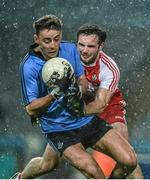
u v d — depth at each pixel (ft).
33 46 54.54
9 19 158.30
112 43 158.81
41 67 54.03
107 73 59.88
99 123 57.11
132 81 150.61
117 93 66.08
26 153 127.44
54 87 52.65
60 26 53.72
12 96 148.87
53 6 161.99
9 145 129.18
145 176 94.68
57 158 61.21
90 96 59.82
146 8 161.58
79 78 56.08
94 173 53.47
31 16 159.94
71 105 54.08
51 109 55.16
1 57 154.92
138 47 157.17
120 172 57.31
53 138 56.18
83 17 162.61
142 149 129.29
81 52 60.23
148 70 152.46
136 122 143.95
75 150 54.80
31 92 54.19
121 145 55.88
